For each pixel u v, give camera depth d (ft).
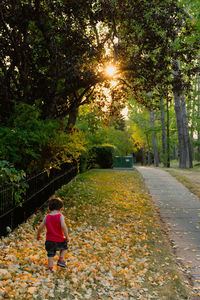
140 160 269.23
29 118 27.50
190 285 16.67
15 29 31.86
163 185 56.59
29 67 35.53
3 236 20.83
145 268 18.67
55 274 15.87
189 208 36.88
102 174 64.90
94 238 24.38
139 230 27.50
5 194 21.29
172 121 140.77
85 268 17.51
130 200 40.81
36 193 29.01
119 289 15.67
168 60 35.94
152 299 14.78
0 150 22.79
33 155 25.59
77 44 31.91
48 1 31.17
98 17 31.27
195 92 109.19
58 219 16.16
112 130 145.38
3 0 29.66
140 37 34.55
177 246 23.34
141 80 39.22
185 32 35.29
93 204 36.37
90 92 41.06
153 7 32.04
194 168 101.65
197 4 60.80
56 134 30.27
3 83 30.89
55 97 34.55
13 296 12.59
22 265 16.31
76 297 13.91
